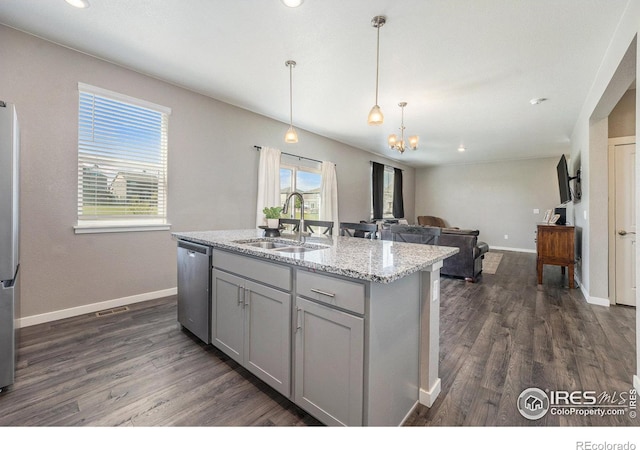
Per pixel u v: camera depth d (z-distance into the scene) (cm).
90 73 290
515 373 203
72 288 288
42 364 206
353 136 588
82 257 293
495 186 846
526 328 279
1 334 172
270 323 176
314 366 153
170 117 349
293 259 158
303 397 158
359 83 343
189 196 371
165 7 221
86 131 292
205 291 230
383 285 139
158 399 172
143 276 335
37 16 234
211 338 228
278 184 474
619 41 233
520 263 610
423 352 173
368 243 236
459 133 550
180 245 264
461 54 278
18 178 206
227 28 245
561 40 253
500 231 839
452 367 211
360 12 223
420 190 972
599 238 348
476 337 260
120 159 315
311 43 264
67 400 170
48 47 267
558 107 409
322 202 579
